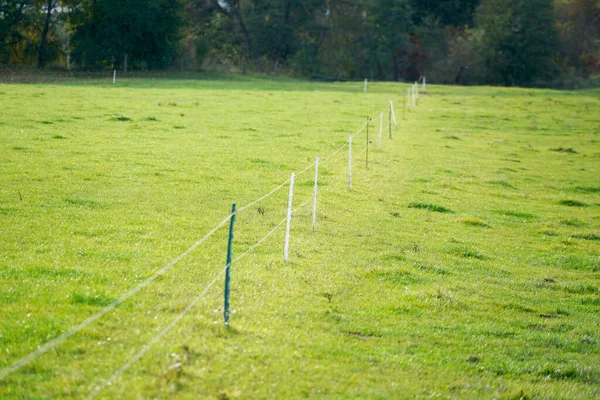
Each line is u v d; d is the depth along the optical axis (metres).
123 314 10.37
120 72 72.88
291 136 33.09
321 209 20.00
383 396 8.90
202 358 8.93
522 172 31.69
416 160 31.33
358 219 19.67
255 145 29.67
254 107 43.12
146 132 30.53
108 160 23.88
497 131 43.84
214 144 28.98
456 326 12.39
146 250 14.19
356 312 12.17
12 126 29.06
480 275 16.03
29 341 9.24
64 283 11.64
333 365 9.60
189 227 16.53
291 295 12.34
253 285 12.47
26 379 8.23
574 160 35.91
